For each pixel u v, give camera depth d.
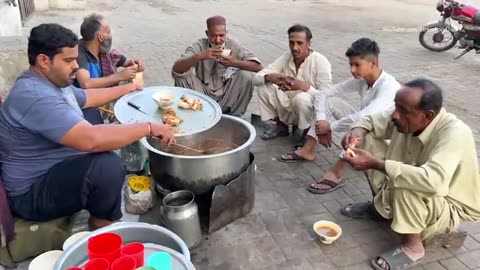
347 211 3.06
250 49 7.97
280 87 3.95
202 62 4.29
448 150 2.32
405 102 2.34
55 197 2.37
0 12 7.06
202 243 2.73
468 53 8.16
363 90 3.48
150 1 13.48
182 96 3.25
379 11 12.75
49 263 2.17
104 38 3.57
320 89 3.96
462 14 7.74
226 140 3.20
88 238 2.03
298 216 3.05
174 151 3.00
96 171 2.34
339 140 4.26
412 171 2.32
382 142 2.93
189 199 2.74
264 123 4.64
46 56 2.14
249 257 2.62
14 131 2.22
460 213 2.59
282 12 12.27
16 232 2.39
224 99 4.32
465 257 2.66
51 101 2.17
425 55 8.00
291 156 3.84
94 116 3.16
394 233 2.89
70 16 10.43
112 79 3.51
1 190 2.24
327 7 13.31
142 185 2.93
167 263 1.89
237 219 2.98
